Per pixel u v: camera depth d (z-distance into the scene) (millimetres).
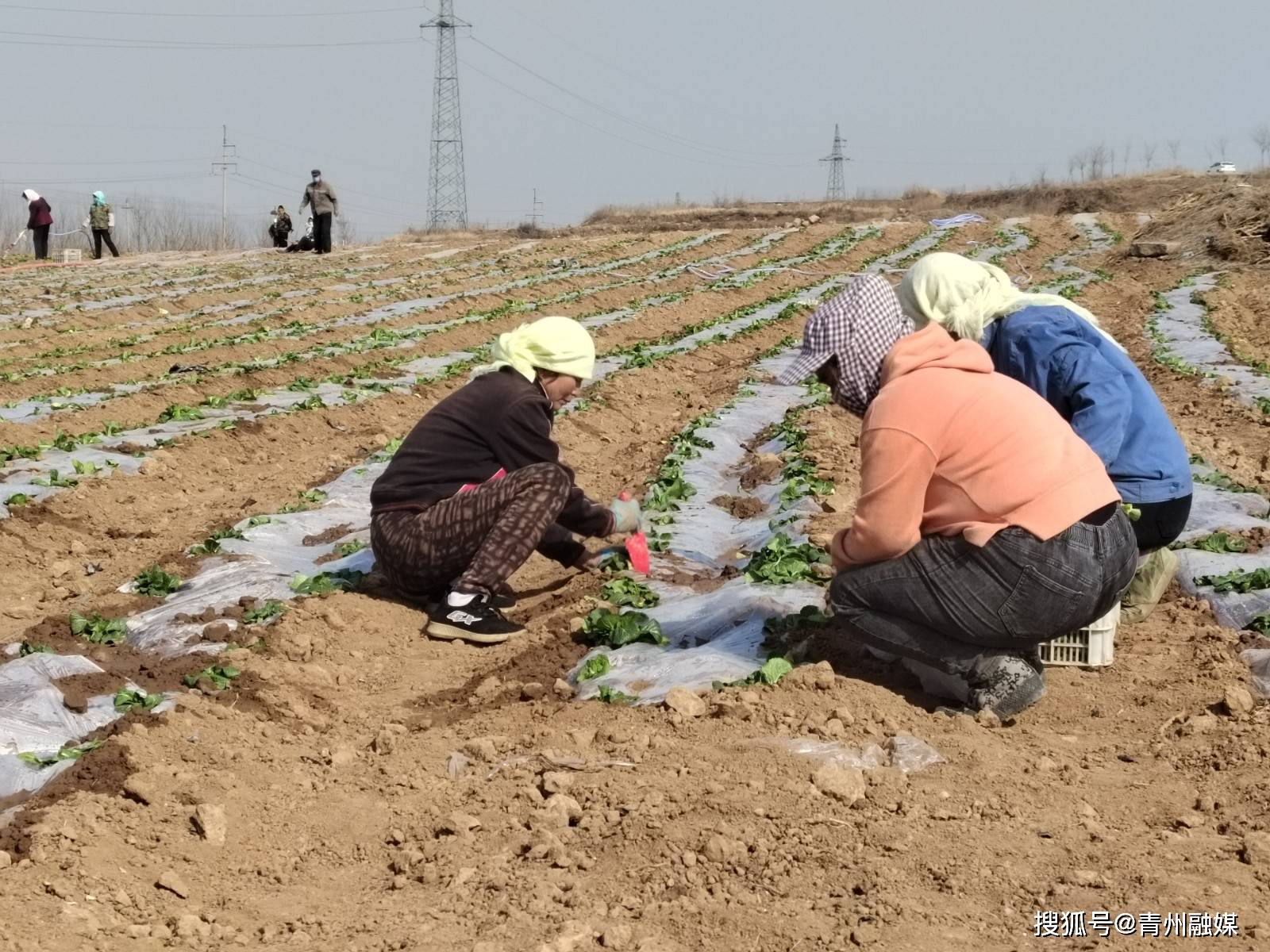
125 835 4598
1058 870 4215
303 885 4477
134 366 17406
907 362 5230
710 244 36219
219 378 15859
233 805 4969
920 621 5422
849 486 10359
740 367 18641
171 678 6277
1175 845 4359
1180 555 7676
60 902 4059
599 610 6906
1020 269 29547
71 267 33969
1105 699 5793
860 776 4805
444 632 7047
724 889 4148
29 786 5047
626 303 25719
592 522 7781
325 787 5246
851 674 5980
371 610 7441
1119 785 4898
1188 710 5590
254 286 28344
